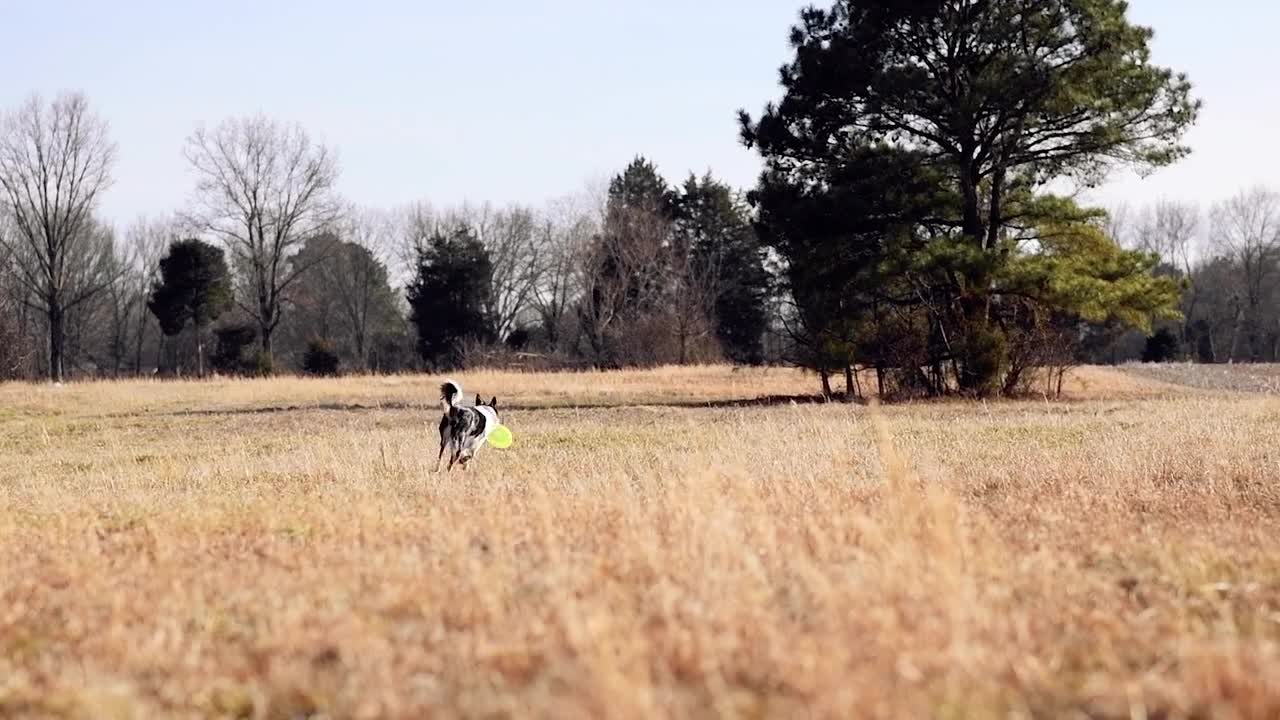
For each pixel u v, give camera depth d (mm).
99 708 5238
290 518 10719
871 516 9141
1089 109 33156
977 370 34156
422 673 5723
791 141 35906
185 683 5641
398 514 10727
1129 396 35625
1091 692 5172
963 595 6184
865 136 35750
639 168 89625
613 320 76000
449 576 7578
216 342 89125
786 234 36094
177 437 25656
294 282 91625
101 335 94562
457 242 81875
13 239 80688
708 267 79750
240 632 6617
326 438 22766
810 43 35750
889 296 35781
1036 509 10477
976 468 14031
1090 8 32875
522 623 6387
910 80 32844
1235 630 6094
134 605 7199
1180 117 33594
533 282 89625
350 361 92500
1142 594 7199
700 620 6273
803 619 6520
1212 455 14078
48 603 7520
